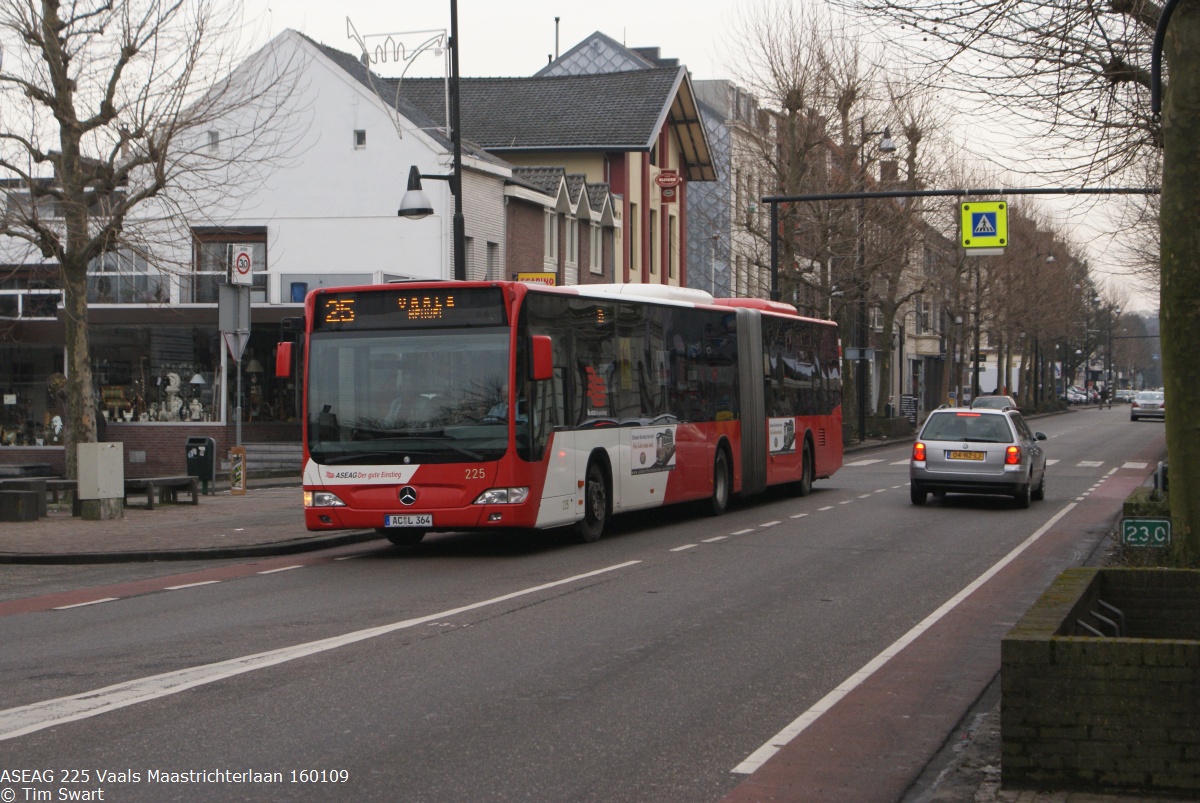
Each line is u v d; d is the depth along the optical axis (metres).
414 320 16.08
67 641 10.57
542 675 8.95
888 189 44.59
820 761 6.83
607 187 47.16
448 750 6.96
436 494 15.77
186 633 10.80
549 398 16.53
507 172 39.44
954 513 22.62
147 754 6.85
